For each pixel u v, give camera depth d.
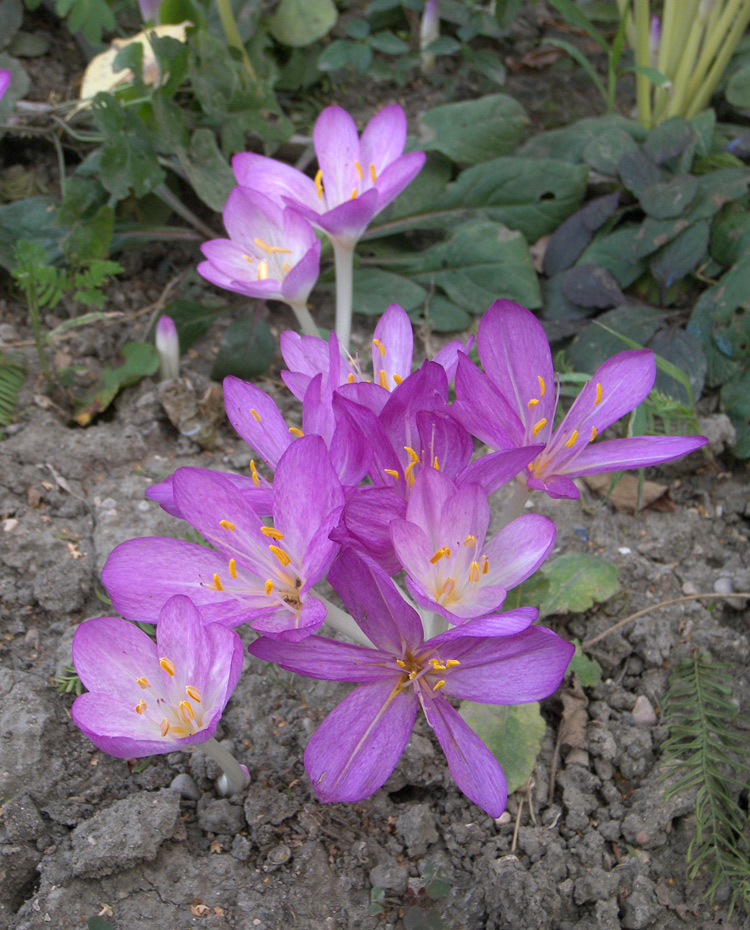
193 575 0.34
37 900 0.37
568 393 0.55
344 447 0.34
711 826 0.40
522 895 0.38
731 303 0.56
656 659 0.46
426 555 0.33
